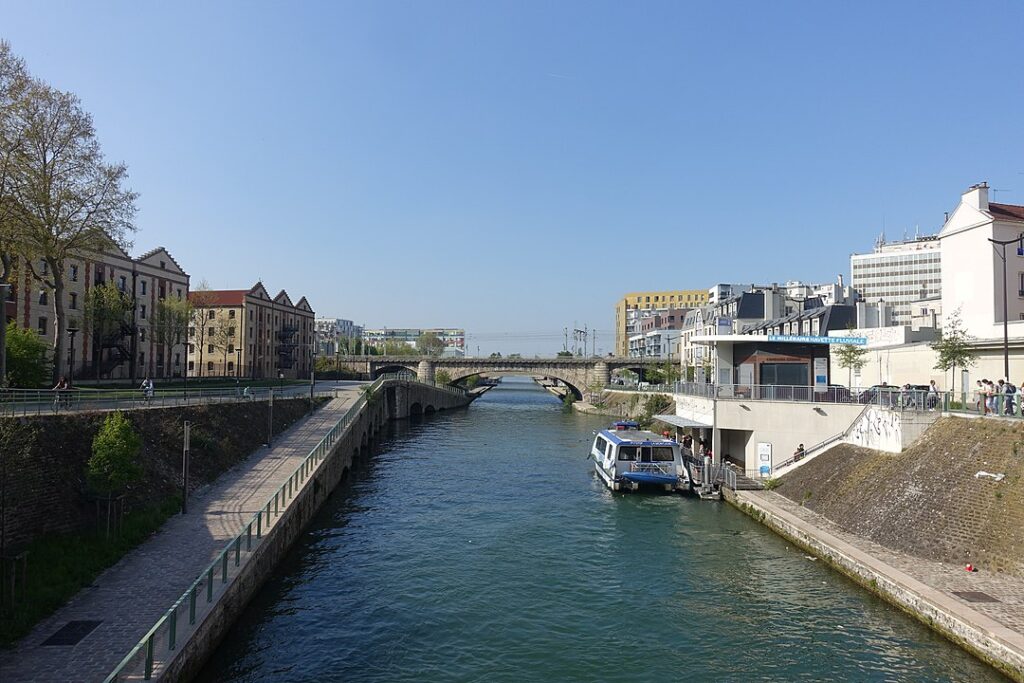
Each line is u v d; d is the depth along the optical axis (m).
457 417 95.38
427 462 50.59
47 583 16.94
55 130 36.47
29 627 14.80
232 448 34.84
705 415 41.03
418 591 21.95
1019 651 14.66
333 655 17.20
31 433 21.09
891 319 65.38
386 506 34.59
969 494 22.50
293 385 81.12
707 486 36.19
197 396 42.91
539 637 18.55
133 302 62.62
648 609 20.48
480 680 16.08
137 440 21.55
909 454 27.22
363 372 121.19
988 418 25.19
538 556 25.83
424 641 18.19
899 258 144.62
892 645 17.38
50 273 55.06
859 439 32.03
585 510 33.56
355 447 49.94
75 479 22.11
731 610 20.23
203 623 15.28
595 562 25.00
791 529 27.00
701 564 24.62
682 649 17.75
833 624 18.89
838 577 22.66
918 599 18.23
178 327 64.38
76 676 12.77
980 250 47.28
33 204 35.28
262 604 20.33
